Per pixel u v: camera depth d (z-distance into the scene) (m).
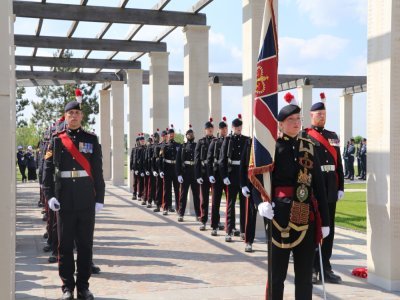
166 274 6.66
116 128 22.59
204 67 13.41
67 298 5.50
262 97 4.47
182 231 10.22
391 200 5.88
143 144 16.22
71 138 5.70
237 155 9.03
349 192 18.22
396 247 5.88
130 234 9.83
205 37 13.40
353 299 5.54
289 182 4.45
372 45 6.18
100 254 7.93
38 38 15.19
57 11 12.38
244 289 5.94
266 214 4.32
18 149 27.22
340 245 8.66
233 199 9.11
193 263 7.32
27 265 7.34
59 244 5.62
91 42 15.72
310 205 4.48
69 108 5.73
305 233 4.39
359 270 6.59
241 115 9.82
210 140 10.33
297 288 4.48
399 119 5.90
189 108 13.32
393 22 5.87
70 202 5.56
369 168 6.23
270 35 4.51
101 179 5.82
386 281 5.95
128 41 16.17
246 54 9.48
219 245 8.70
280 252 4.42
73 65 18.66
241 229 9.20
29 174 27.45
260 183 4.39
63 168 5.62
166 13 13.16
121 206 14.83
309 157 4.49
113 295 5.71
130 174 19.61
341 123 27.86
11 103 3.51
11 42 3.54
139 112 19.47
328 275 6.27
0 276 3.34
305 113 22.02
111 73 22.36
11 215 3.46
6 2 3.31
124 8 12.85
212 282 6.26
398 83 5.89
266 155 4.39
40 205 14.87
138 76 19.45
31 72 21.22
